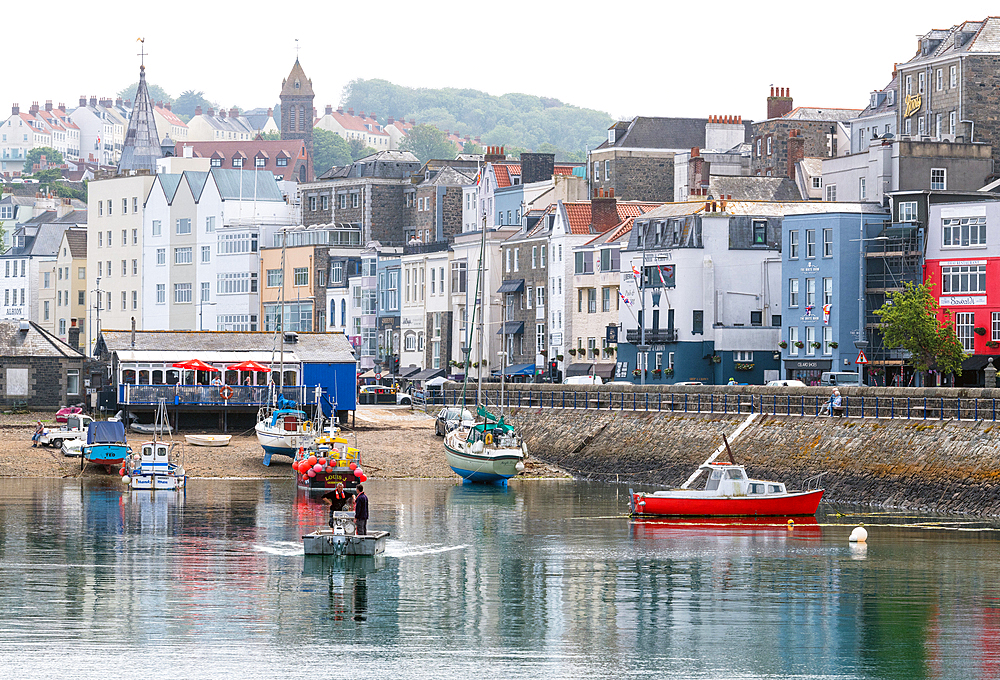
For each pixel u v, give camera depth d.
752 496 88.88
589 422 127.56
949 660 54.34
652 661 53.91
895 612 61.81
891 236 133.50
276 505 96.25
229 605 61.81
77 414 126.88
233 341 144.00
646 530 85.25
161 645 54.84
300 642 55.69
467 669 52.38
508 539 81.44
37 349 145.12
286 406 132.75
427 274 188.62
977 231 126.50
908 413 100.69
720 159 195.00
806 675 52.47
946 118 161.38
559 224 165.75
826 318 136.62
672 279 146.00
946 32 166.88
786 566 72.50
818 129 192.38
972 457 93.06
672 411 119.75
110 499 99.44
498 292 176.25
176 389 132.12
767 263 146.25
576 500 101.25
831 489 100.31
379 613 60.81
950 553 76.00
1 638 55.66
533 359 171.25
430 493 106.50
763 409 112.44
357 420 141.88
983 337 125.25
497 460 113.25
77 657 53.03
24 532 82.31
